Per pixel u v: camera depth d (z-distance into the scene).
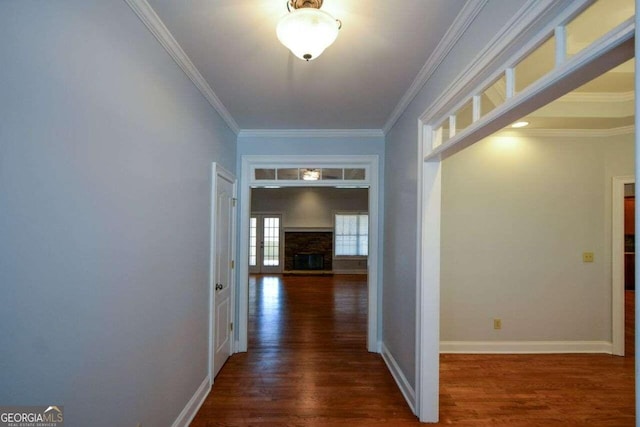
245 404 2.54
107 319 1.37
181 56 2.05
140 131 1.63
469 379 2.97
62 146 1.12
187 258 2.27
